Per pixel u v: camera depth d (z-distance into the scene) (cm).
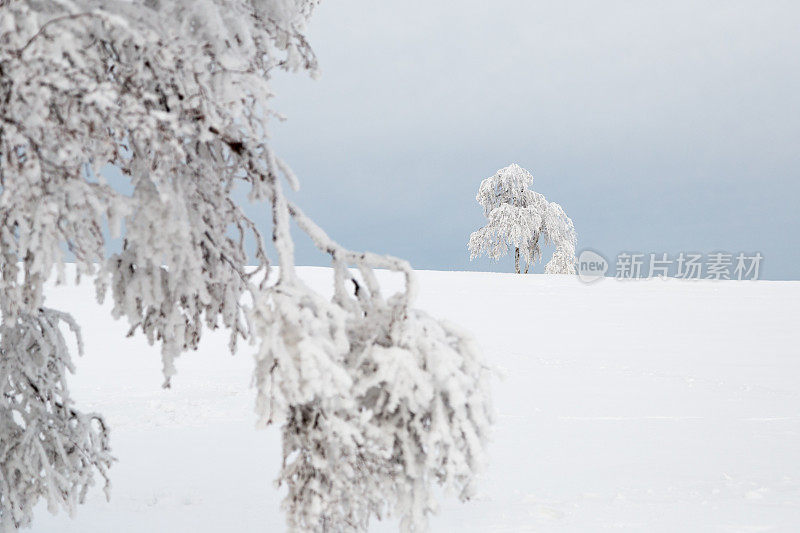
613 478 1009
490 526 775
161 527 814
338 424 319
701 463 1107
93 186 322
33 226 300
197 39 346
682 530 760
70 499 544
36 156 291
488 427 361
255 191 381
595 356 2447
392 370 338
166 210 354
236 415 1555
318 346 304
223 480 1040
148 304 375
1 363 533
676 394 1795
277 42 430
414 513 360
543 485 969
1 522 528
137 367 2169
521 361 2322
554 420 1459
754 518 803
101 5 325
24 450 530
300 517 325
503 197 5409
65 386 556
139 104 299
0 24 282
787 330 2944
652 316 3266
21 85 277
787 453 1182
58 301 3184
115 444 1277
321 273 4116
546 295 3809
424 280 4197
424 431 354
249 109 353
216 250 396
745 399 1739
